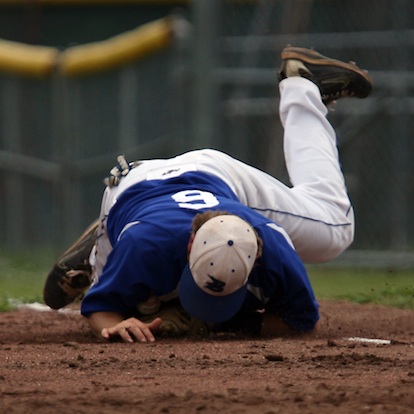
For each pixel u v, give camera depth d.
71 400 11.38
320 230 20.33
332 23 48.78
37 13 57.97
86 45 57.81
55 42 58.59
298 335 18.36
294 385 12.32
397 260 43.00
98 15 58.59
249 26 49.31
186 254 16.75
